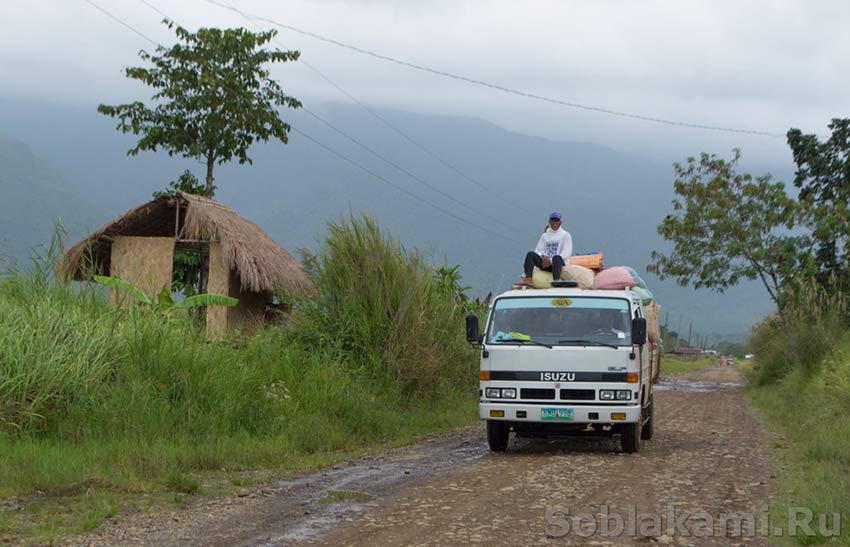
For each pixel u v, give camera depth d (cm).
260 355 1538
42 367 1110
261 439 1242
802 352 2425
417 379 1769
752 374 3334
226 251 2284
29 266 1345
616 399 1236
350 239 1805
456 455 1266
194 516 783
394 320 1758
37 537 682
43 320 1200
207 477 991
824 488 922
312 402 1435
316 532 732
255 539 704
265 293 2655
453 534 729
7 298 1280
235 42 3344
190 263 2619
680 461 1217
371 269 1784
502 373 1263
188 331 1414
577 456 1253
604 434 1327
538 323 1296
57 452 966
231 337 1681
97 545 671
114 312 1362
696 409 2300
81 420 1099
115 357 1239
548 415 1241
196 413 1208
